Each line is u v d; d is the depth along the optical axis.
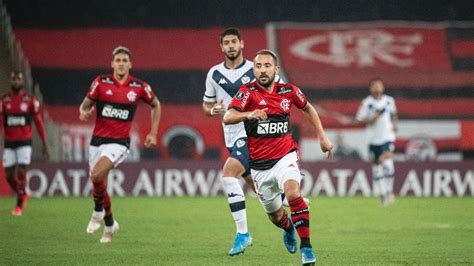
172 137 87.31
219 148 87.25
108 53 120.62
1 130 72.44
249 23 127.81
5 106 51.75
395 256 31.75
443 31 125.19
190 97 116.06
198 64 120.81
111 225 36.81
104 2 125.25
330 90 113.62
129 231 41.81
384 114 63.59
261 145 28.03
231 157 32.19
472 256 31.81
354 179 74.56
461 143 93.44
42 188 72.38
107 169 36.62
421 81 115.31
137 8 126.25
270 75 27.72
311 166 74.62
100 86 37.19
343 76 116.19
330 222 47.56
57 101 113.44
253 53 122.00
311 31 126.00
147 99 38.19
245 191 74.44
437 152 98.25
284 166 27.80
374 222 47.62
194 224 45.88
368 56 120.50
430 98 112.44
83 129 86.31
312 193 74.44
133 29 124.56
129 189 73.12
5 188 71.69
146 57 120.81
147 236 39.38
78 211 54.62
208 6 127.69
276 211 29.31
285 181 27.33
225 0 128.12
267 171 28.17
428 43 123.06
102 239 36.69
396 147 98.62
